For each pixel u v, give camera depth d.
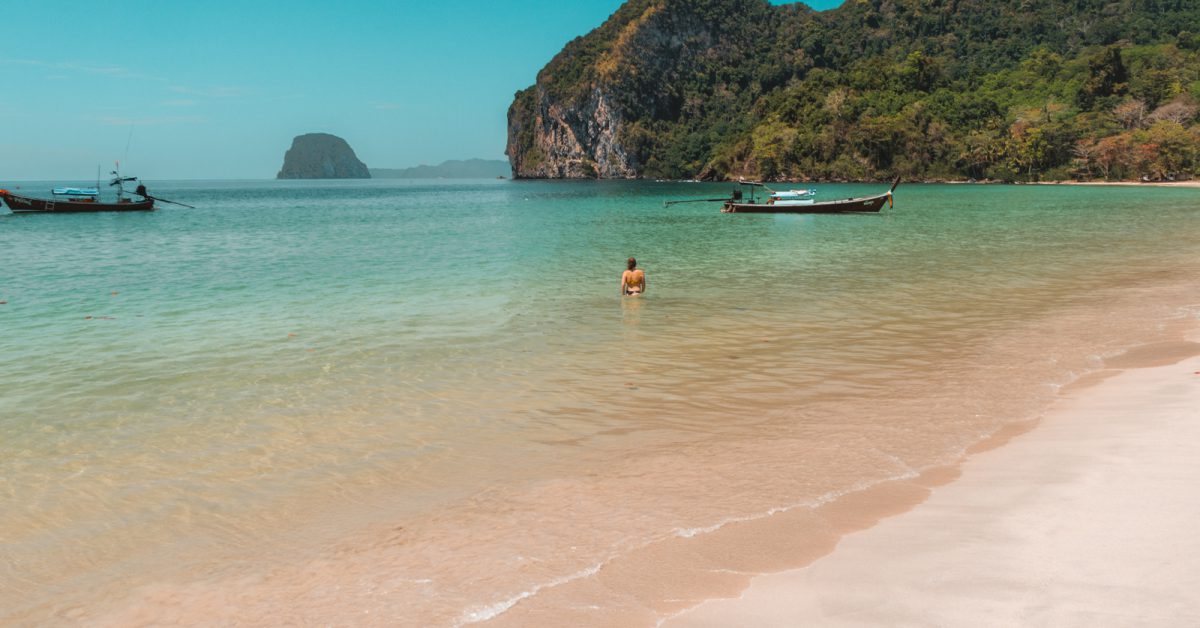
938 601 5.13
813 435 9.27
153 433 9.96
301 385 12.18
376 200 121.69
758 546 6.23
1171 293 19.48
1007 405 10.17
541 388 11.82
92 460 9.03
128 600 5.95
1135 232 40.81
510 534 6.75
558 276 25.48
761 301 19.81
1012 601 5.05
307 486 8.14
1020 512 6.52
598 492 7.68
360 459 8.91
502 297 21.02
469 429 9.91
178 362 13.78
